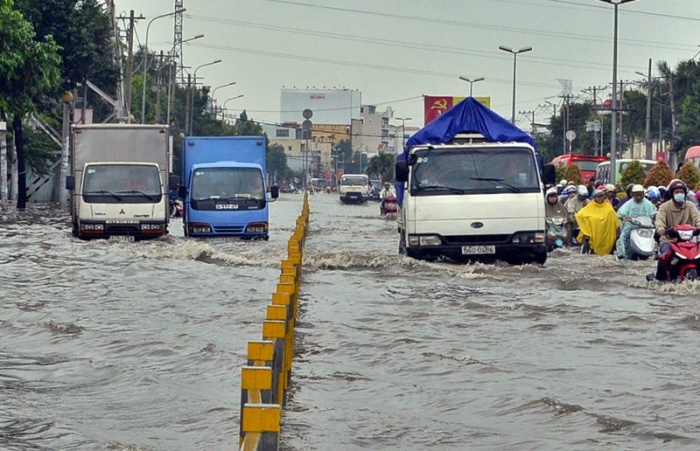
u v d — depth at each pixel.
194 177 64.81
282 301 18.06
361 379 19.83
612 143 90.12
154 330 26.30
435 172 43.75
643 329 26.45
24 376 20.77
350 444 15.26
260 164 70.06
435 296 33.28
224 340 24.70
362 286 36.25
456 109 46.66
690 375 20.45
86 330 26.34
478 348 23.53
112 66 110.19
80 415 17.33
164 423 16.72
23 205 102.88
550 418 16.80
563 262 46.53
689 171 78.00
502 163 43.84
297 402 17.88
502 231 43.12
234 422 16.64
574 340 24.72
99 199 58.88
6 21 84.06
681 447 14.93
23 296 33.50
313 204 162.62
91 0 106.31
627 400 18.19
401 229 48.41
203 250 47.62
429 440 15.52
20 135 101.94
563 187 75.06
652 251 46.50
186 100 186.62
